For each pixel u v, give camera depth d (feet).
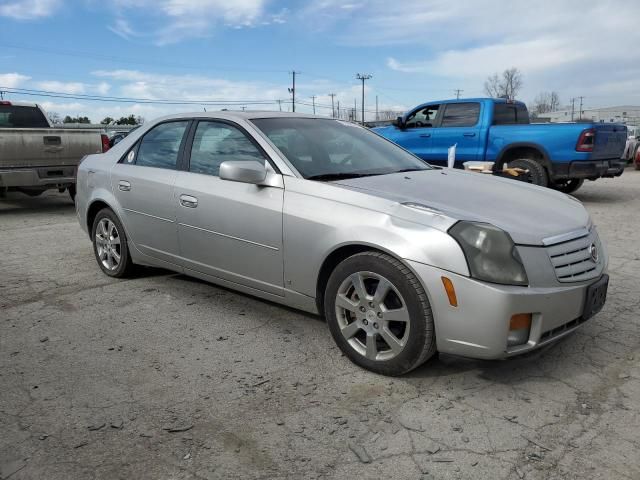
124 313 14.51
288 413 9.61
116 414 9.61
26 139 30.04
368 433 8.99
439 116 36.40
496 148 33.65
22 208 34.68
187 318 14.11
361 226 10.68
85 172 18.10
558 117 249.75
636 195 38.24
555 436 8.86
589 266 10.72
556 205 12.02
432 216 10.16
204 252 14.02
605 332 12.92
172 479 7.93
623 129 34.40
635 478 7.82
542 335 9.87
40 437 8.92
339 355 11.88
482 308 9.43
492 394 10.18
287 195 12.07
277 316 14.19
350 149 14.25
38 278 17.81
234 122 13.94
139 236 16.02
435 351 10.27
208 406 9.87
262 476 7.99
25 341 12.75
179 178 14.61
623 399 9.95
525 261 9.68
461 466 8.14
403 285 10.08
